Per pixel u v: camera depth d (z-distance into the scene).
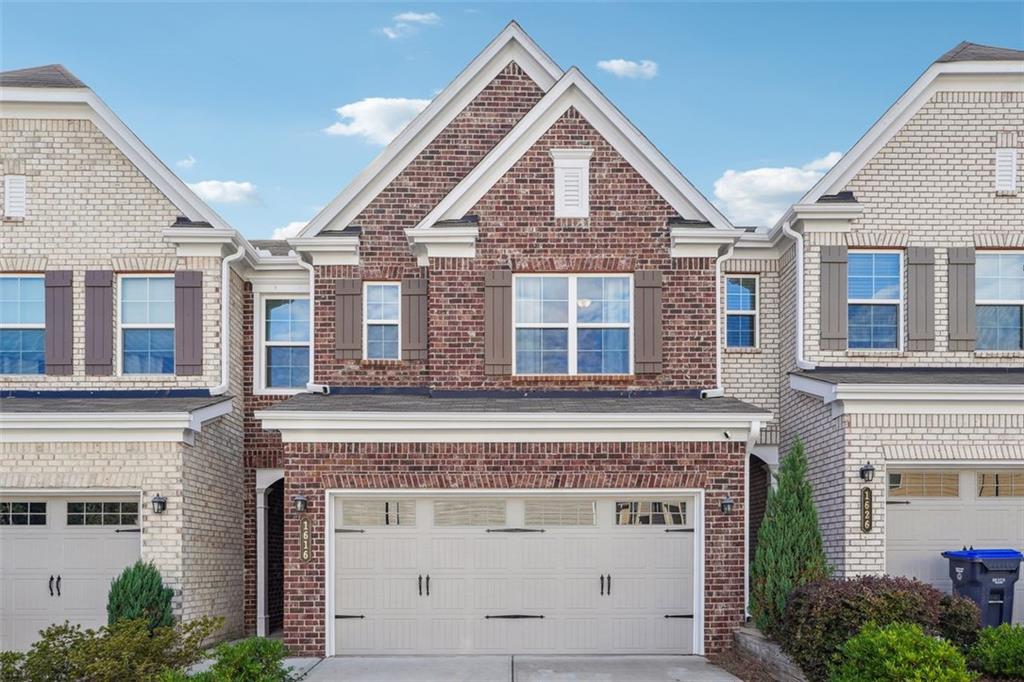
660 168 16.06
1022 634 11.48
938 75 16.08
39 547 14.84
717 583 14.38
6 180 16.28
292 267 17.78
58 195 16.28
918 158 16.20
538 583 14.58
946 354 15.94
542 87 17.97
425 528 14.60
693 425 14.35
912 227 16.14
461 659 14.03
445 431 14.39
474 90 17.86
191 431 14.73
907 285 16.05
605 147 16.20
